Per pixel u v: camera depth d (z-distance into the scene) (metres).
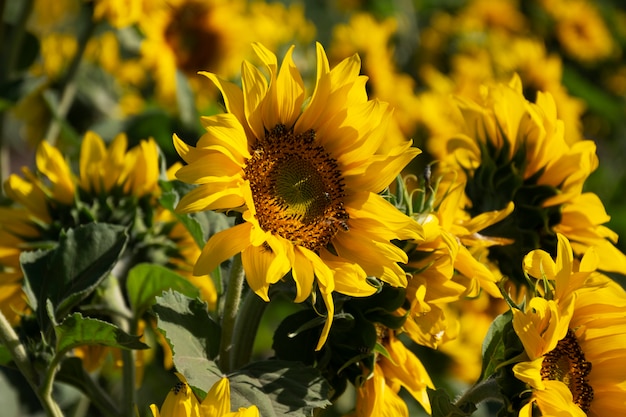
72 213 1.29
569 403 1.03
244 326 1.08
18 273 1.29
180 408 1.01
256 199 1.06
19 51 1.69
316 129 1.08
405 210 1.08
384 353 1.07
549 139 1.21
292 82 1.07
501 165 1.22
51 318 1.09
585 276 1.08
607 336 1.10
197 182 1.00
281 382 1.05
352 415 1.13
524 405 1.05
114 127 1.67
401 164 1.06
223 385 1.01
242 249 1.01
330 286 1.01
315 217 1.06
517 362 1.05
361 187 1.07
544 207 1.21
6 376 1.31
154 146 1.31
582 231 1.21
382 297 1.07
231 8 1.84
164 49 1.78
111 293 1.24
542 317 1.05
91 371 1.32
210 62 1.85
